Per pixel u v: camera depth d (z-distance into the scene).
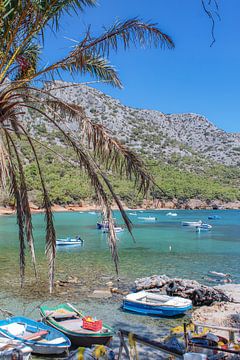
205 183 134.25
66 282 21.11
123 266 26.98
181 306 15.32
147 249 36.59
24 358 10.25
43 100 7.43
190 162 169.25
